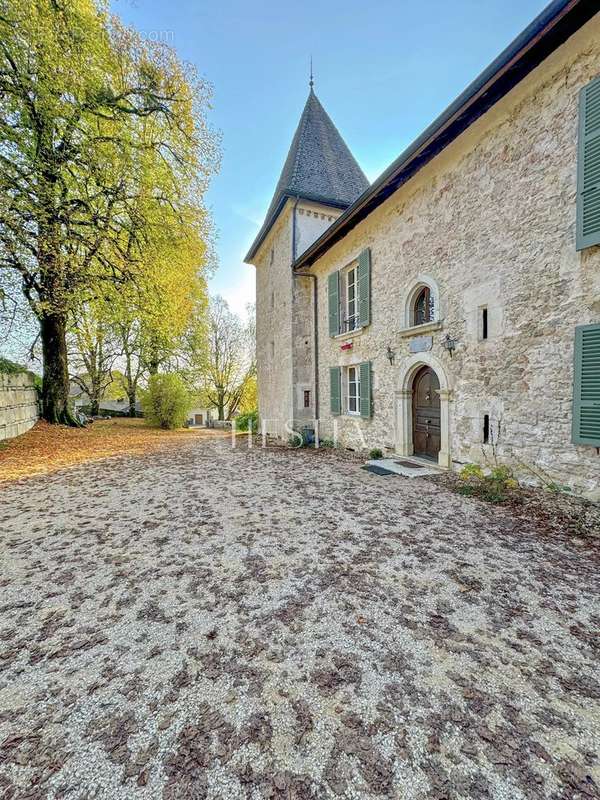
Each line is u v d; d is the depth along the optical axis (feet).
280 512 13.43
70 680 5.63
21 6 20.20
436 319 18.75
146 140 31.12
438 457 19.61
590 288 12.16
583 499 12.50
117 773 4.17
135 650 6.30
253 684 5.50
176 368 68.69
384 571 8.96
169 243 34.04
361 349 26.11
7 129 23.11
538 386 13.96
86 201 29.27
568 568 8.98
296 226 33.32
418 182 19.71
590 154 11.69
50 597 7.98
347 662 5.93
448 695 5.24
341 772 4.16
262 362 45.50
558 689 5.34
